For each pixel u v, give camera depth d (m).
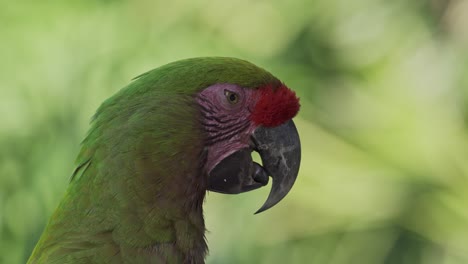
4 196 8.84
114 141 6.02
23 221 8.88
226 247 9.43
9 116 8.94
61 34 9.16
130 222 5.98
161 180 6.08
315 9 10.38
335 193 9.69
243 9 10.02
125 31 9.26
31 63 9.05
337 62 10.41
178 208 6.16
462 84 10.21
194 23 9.73
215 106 6.36
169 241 6.11
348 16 10.48
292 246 9.69
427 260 9.83
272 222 9.70
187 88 6.27
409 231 9.80
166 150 6.10
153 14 9.53
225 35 9.90
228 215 9.49
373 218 9.71
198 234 6.34
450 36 10.80
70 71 8.99
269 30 10.18
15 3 9.30
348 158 9.72
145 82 6.22
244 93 6.45
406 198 9.73
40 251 6.07
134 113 6.07
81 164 6.10
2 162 8.84
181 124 6.17
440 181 9.71
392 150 9.75
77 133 8.80
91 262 5.88
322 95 10.13
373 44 10.45
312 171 9.68
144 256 6.00
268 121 6.55
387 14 10.55
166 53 9.28
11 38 9.12
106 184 5.98
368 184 9.67
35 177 8.83
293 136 6.70
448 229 9.77
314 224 9.75
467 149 9.77
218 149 6.44
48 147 8.84
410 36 10.51
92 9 9.38
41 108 8.89
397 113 9.91
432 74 10.34
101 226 5.95
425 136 9.75
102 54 9.07
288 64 10.17
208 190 6.62
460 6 10.80
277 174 6.67
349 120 10.00
